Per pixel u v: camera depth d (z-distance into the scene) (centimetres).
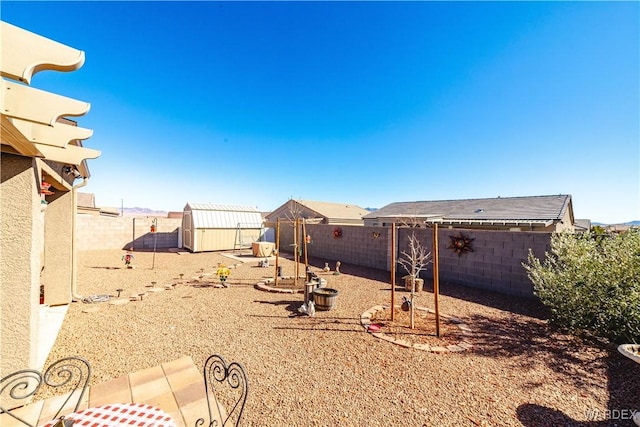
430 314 627
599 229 1396
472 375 384
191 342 475
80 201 2456
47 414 267
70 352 430
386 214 2370
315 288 725
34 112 227
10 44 198
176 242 1966
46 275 634
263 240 1961
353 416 304
